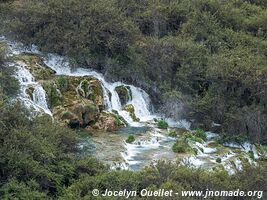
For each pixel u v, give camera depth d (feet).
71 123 208.13
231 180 139.64
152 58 256.73
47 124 164.35
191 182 133.39
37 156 141.38
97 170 148.36
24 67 224.74
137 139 201.98
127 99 240.12
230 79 238.68
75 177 145.48
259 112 227.81
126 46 253.85
